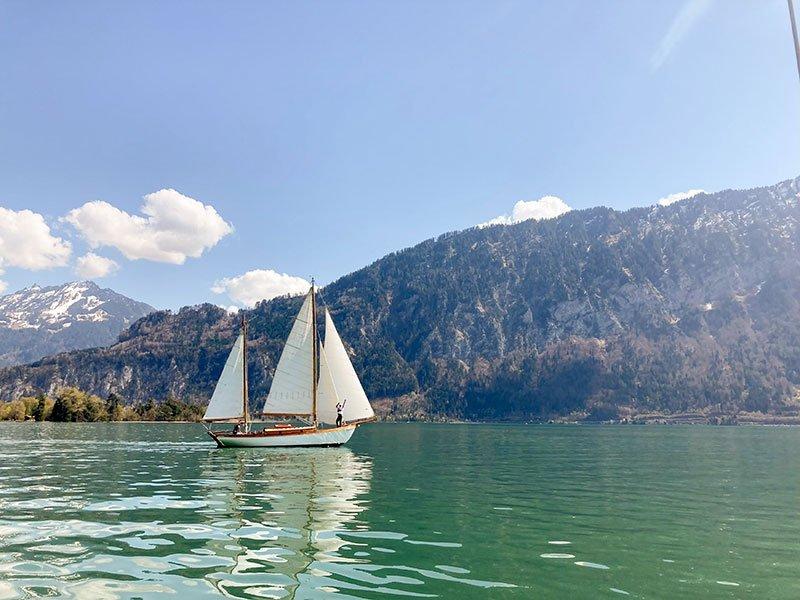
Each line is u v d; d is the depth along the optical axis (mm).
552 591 13836
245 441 69188
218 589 13711
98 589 13617
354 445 80375
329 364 70562
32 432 114125
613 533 20625
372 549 17766
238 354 72938
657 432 166125
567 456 62625
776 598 13406
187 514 23609
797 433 156750
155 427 154375
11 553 16766
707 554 17531
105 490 30969
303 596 13273
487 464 51031
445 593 13602
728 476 41250
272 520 22422
